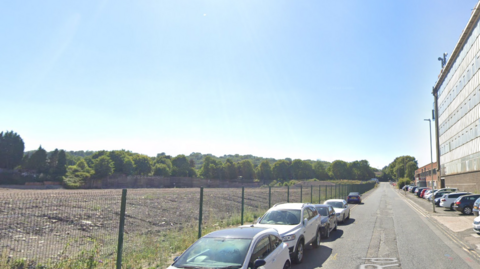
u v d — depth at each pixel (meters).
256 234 6.43
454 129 53.22
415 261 9.71
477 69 40.50
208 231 12.84
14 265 7.46
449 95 56.81
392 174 194.25
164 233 12.90
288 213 10.95
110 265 8.15
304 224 10.62
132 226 13.69
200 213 11.86
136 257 9.04
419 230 16.20
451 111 55.31
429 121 35.41
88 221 12.90
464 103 46.88
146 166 99.44
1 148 79.19
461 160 48.72
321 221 13.84
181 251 10.32
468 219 20.62
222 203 24.73
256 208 24.62
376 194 64.44
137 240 10.95
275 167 137.50
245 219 17.62
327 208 15.23
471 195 24.02
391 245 12.30
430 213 25.42
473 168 42.44
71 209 13.80
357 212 26.72
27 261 7.80
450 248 11.61
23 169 72.94
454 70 52.91
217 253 5.81
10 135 82.31
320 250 11.49
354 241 13.27
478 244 12.35
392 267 9.06
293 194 40.00
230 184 98.19
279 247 6.99
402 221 20.17
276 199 32.28
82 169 66.94
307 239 10.75
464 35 45.38
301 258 9.75
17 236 9.86
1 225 10.39
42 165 75.31
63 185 60.00
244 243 6.01
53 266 7.62
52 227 11.37
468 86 44.72
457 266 9.07
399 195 59.66
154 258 9.28
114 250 9.50
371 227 17.47
